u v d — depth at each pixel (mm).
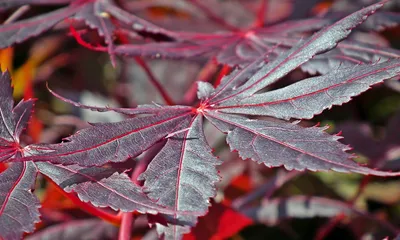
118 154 275
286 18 440
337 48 332
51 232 385
